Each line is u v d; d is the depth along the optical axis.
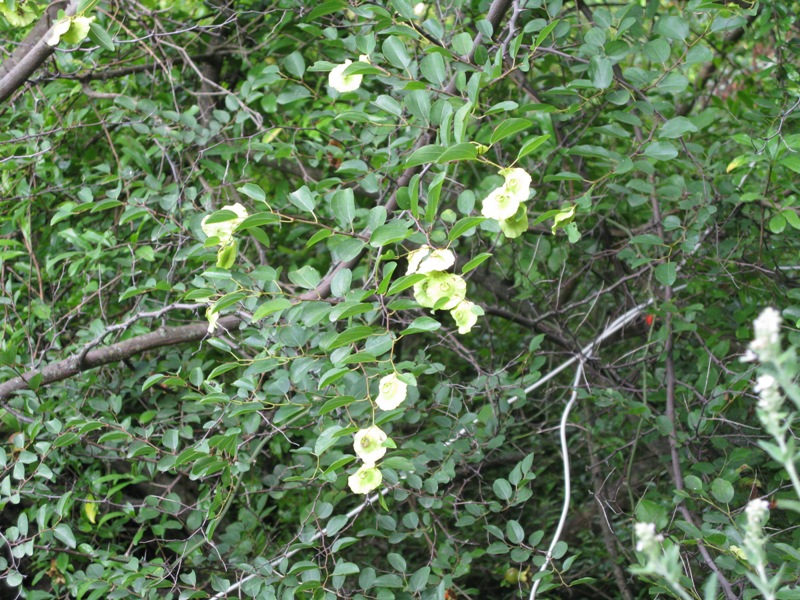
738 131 3.30
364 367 1.93
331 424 2.24
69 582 2.62
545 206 3.16
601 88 2.21
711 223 3.01
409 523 2.52
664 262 2.76
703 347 2.94
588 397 2.80
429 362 2.67
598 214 3.32
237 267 2.28
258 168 3.67
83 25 2.20
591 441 3.31
